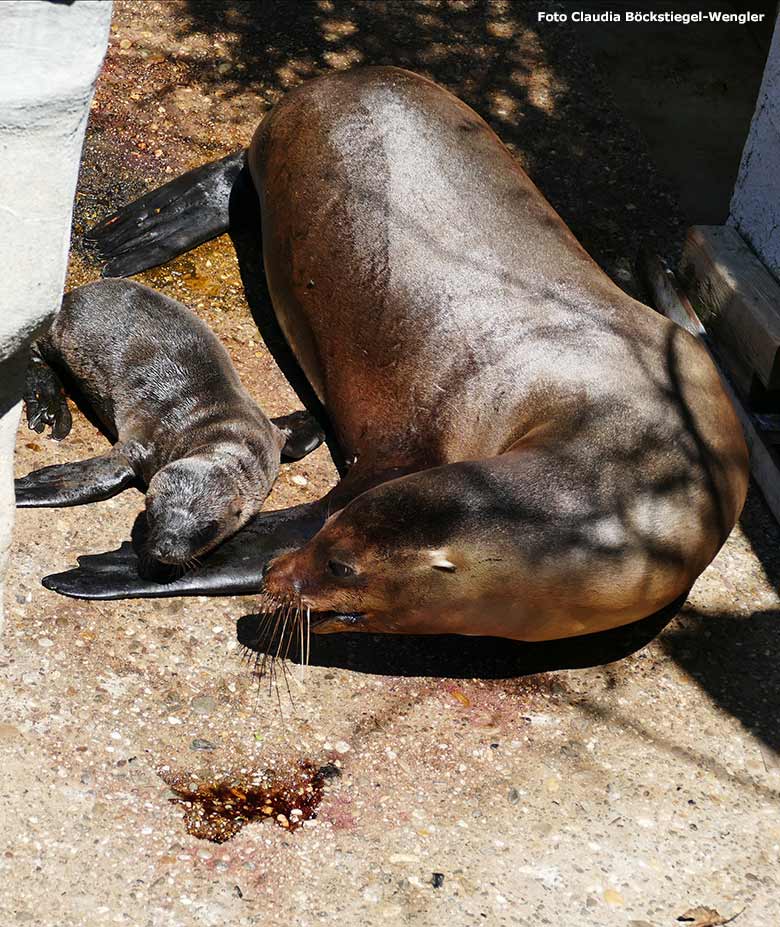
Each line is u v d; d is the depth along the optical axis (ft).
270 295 11.71
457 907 9.07
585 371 10.27
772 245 11.72
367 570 9.62
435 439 10.55
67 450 10.83
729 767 9.84
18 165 7.58
